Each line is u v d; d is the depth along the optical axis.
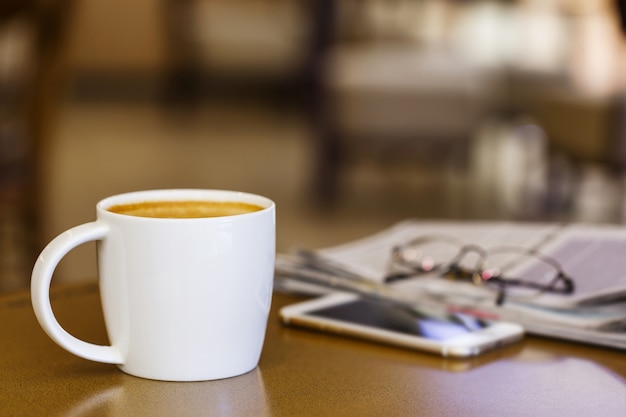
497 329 0.87
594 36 3.54
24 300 0.96
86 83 7.86
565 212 3.59
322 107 3.80
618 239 0.97
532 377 0.80
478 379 0.80
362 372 0.81
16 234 2.13
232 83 7.75
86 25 7.76
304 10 7.29
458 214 3.57
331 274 0.95
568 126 3.14
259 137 5.95
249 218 0.78
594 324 0.85
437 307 0.91
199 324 0.78
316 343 0.86
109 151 5.22
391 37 4.21
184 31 7.57
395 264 0.96
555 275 0.91
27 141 1.90
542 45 4.06
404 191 4.06
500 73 4.23
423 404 0.76
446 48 4.23
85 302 0.96
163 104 7.78
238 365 0.79
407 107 3.68
